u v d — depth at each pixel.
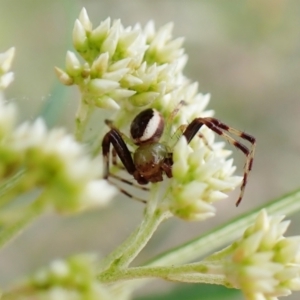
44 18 0.13
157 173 0.07
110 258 0.06
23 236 0.11
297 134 0.16
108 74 0.07
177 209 0.07
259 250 0.06
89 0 0.15
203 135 0.07
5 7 0.13
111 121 0.07
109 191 0.05
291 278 0.06
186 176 0.07
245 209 0.14
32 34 0.13
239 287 0.06
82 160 0.05
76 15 0.08
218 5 0.16
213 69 0.16
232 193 0.15
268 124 0.16
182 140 0.07
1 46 0.13
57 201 0.05
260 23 0.16
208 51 0.16
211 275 0.06
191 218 0.07
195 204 0.07
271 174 0.15
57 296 0.05
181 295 0.08
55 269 0.05
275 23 0.16
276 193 0.15
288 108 0.16
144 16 0.16
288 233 0.14
